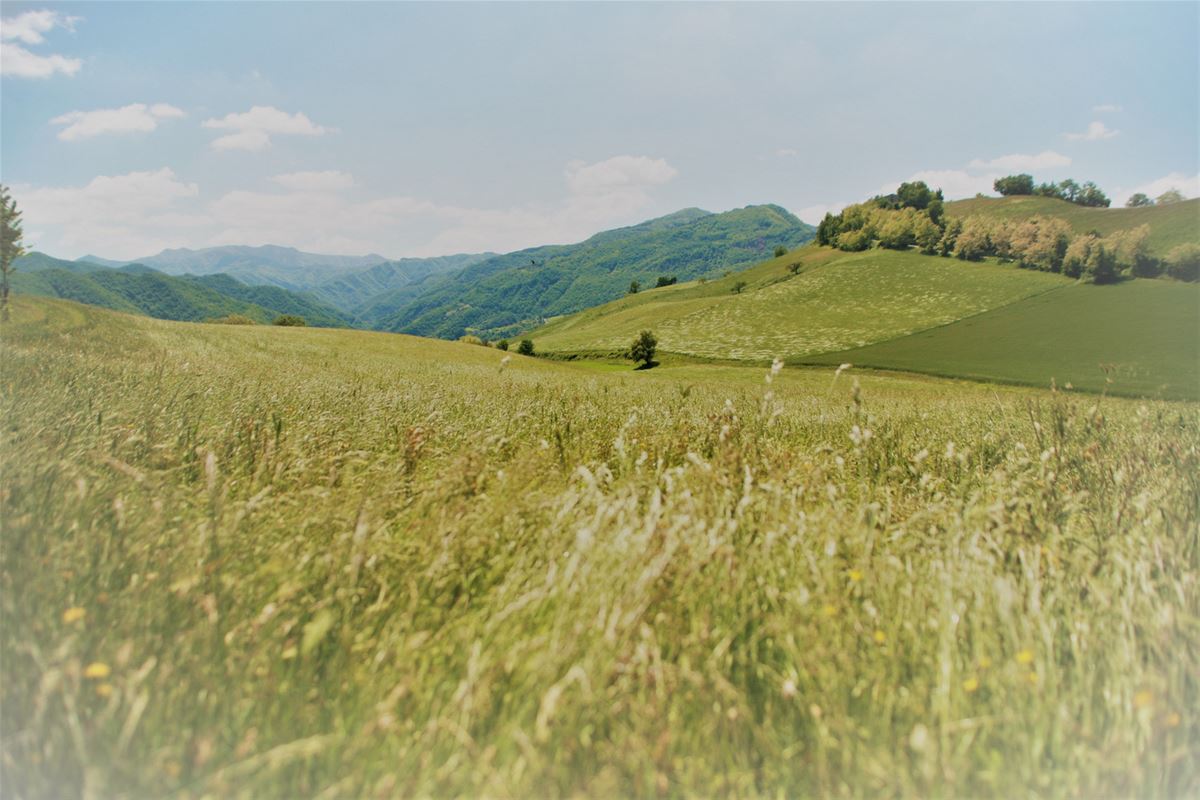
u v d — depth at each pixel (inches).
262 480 180.4
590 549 115.0
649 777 78.5
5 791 73.5
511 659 91.7
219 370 535.2
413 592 110.0
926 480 202.8
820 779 82.0
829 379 2691.9
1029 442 269.1
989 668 100.6
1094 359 2783.0
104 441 195.5
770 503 160.4
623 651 93.8
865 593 122.9
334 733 87.3
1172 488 191.0
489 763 77.8
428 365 1477.6
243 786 75.3
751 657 101.6
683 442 235.9
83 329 1449.3
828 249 7288.4
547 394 419.8
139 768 73.9
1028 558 132.3
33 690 83.7
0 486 143.3
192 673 91.7
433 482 172.4
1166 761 80.4
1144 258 3998.5
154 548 125.0
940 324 3779.5
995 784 77.9
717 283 7440.9
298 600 113.7
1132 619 105.8
